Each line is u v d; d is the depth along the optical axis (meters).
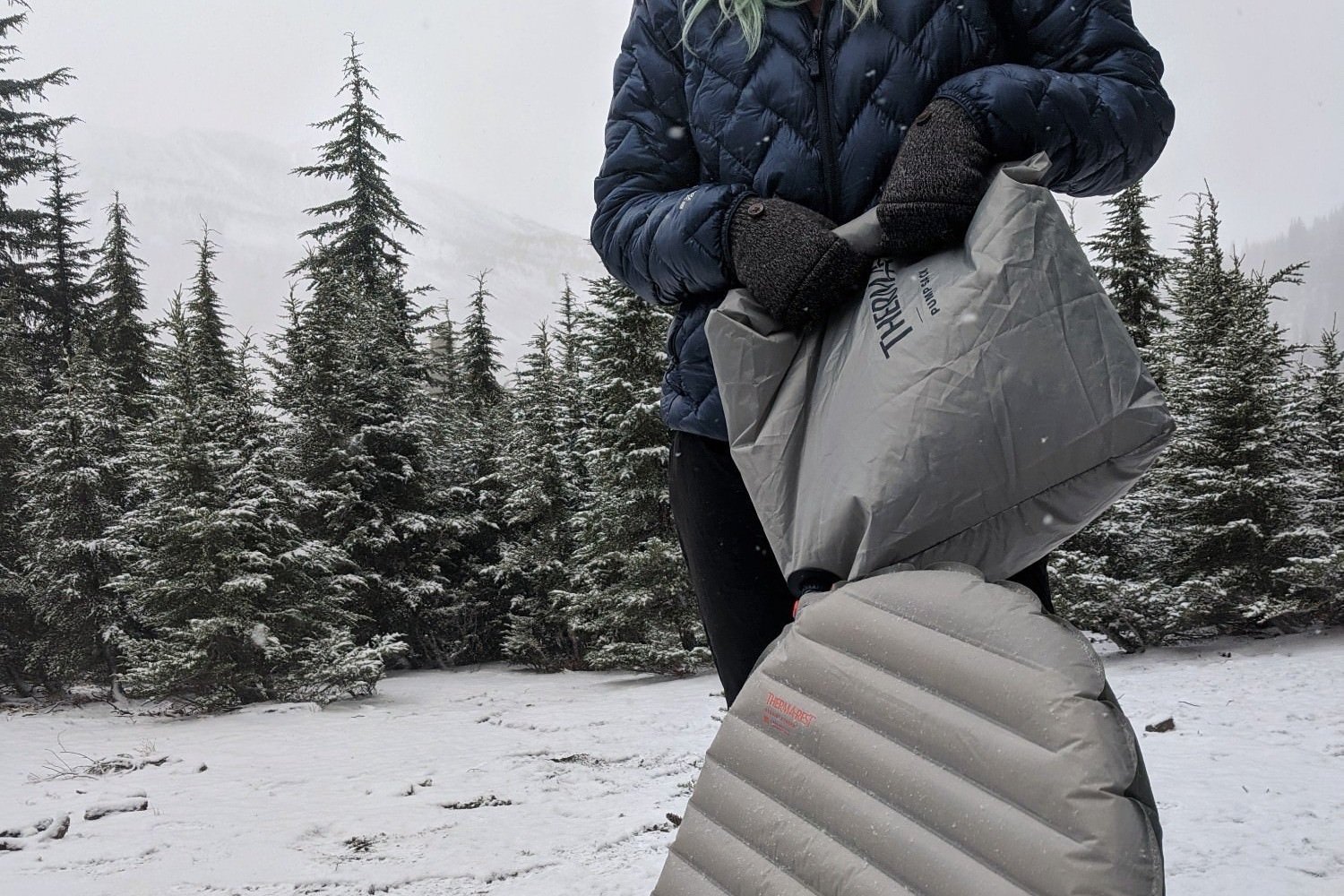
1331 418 14.59
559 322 21.31
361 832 5.32
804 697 1.05
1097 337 1.01
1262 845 3.79
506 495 21.41
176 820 5.84
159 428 14.79
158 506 14.27
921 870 0.88
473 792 6.30
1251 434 12.80
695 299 1.40
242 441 15.40
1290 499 12.70
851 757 0.98
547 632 19.97
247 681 13.47
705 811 1.11
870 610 1.02
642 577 16.39
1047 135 1.13
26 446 18.25
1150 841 0.79
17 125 32.53
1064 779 0.82
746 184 1.31
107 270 32.25
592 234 1.48
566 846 4.72
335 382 20.50
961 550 1.06
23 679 16.81
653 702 11.52
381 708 12.86
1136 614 12.60
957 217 1.08
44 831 5.49
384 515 20.39
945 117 1.12
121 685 15.54
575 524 17.81
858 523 1.08
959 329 1.02
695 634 16.56
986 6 1.23
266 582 14.18
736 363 1.20
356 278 30.70
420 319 32.59
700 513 1.41
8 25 33.22
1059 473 1.02
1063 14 1.22
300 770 7.66
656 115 1.43
